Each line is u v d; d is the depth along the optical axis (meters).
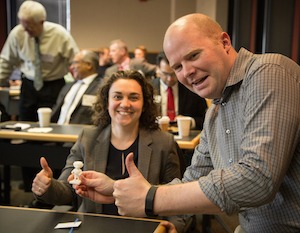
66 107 3.56
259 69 1.06
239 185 0.95
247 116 1.05
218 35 1.14
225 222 2.91
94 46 8.41
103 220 1.26
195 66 1.11
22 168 3.68
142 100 1.91
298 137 1.04
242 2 5.03
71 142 2.91
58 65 4.24
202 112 3.45
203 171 1.44
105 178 1.33
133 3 8.26
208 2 6.21
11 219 1.26
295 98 1.02
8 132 2.90
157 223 1.25
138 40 8.34
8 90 5.03
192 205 0.99
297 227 1.13
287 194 1.12
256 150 0.96
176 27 1.11
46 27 4.16
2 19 7.80
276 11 3.79
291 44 3.58
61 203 1.71
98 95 1.96
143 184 1.05
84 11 8.30
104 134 1.90
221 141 1.26
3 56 4.37
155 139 1.91
